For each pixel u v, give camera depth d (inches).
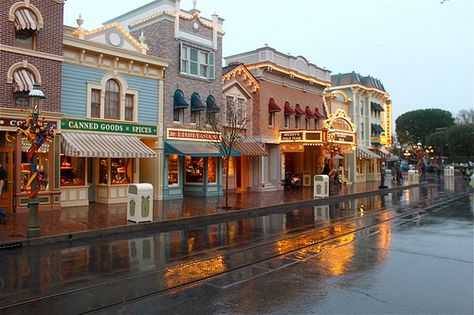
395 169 1798.7
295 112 1204.5
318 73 1328.7
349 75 1633.9
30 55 616.1
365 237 465.4
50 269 329.7
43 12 633.0
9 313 231.3
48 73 636.1
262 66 1087.0
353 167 1519.4
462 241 440.5
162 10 875.4
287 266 335.6
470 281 292.7
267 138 1106.1
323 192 909.2
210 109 925.2
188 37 893.8
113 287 281.1
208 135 927.0
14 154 607.8
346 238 460.1
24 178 622.8
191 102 898.1
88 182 768.9
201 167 944.9
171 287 280.8
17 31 614.9
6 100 594.2
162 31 855.1
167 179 853.8
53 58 641.0
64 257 373.1
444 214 675.4
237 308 239.5
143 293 267.6
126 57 767.1
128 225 514.0
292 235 484.7
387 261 350.9
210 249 407.8
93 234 475.5
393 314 229.5
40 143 445.1
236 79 1033.5
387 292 267.9
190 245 429.4
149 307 241.6
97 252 394.9
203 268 332.2
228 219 634.8
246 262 350.9
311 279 298.0
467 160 2950.3
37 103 456.4
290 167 1338.6
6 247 405.7
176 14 863.1
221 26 984.9
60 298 257.9
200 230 529.3
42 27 629.0
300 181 1240.2
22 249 406.0
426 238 458.0
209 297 259.4
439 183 1649.9
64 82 687.1
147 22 883.4
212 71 941.8
